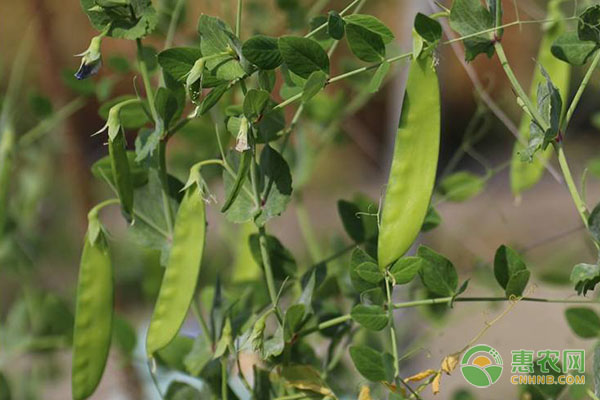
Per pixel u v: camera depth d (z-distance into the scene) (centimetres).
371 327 81
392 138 100
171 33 89
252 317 86
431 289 81
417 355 102
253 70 79
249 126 79
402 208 79
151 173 85
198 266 82
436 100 79
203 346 87
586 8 80
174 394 88
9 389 100
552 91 77
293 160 99
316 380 84
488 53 80
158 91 81
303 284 87
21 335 102
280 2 96
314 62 78
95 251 84
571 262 101
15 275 107
